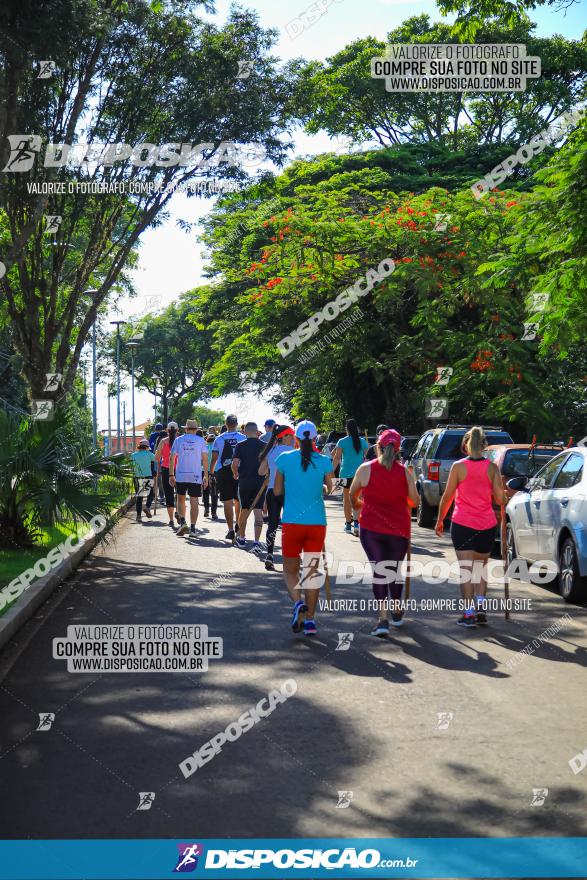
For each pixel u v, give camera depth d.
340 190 32.66
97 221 19.78
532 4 14.43
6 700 6.67
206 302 41.28
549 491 11.55
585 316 14.48
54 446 14.11
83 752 5.51
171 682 7.09
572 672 7.36
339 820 4.47
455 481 9.23
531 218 14.79
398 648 8.22
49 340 19.59
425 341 28.22
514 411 25.70
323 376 31.98
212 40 19.31
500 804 4.65
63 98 17.84
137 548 15.82
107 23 14.09
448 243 26.34
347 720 6.07
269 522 13.22
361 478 8.93
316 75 20.28
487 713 6.21
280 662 7.69
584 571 10.16
